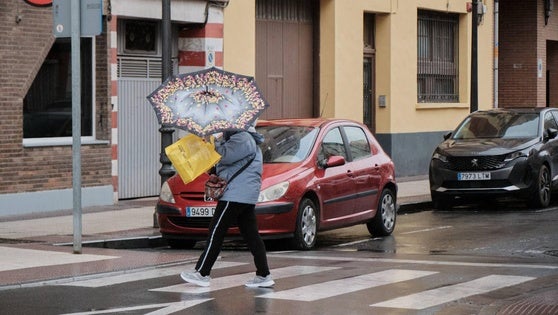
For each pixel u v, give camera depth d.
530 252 13.84
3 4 17.17
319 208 14.39
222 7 21.55
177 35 21.36
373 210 15.73
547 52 37.50
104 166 19.03
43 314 9.06
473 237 15.63
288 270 11.83
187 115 9.97
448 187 20.05
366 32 26.92
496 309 9.36
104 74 19.06
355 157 15.51
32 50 17.69
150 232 15.36
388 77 26.98
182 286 10.61
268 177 13.82
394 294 10.19
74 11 12.71
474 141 20.53
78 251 12.91
